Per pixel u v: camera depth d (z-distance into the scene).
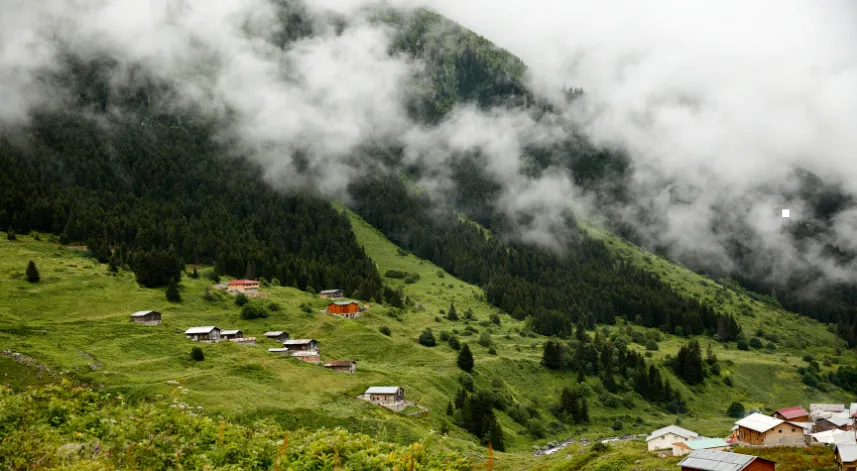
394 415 150.12
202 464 35.22
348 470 35.12
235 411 120.75
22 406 44.31
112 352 151.75
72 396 48.38
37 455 35.12
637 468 107.44
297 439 42.12
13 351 134.00
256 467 37.50
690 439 129.88
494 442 158.50
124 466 34.44
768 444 127.25
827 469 96.25
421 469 35.25
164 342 165.62
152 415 39.34
